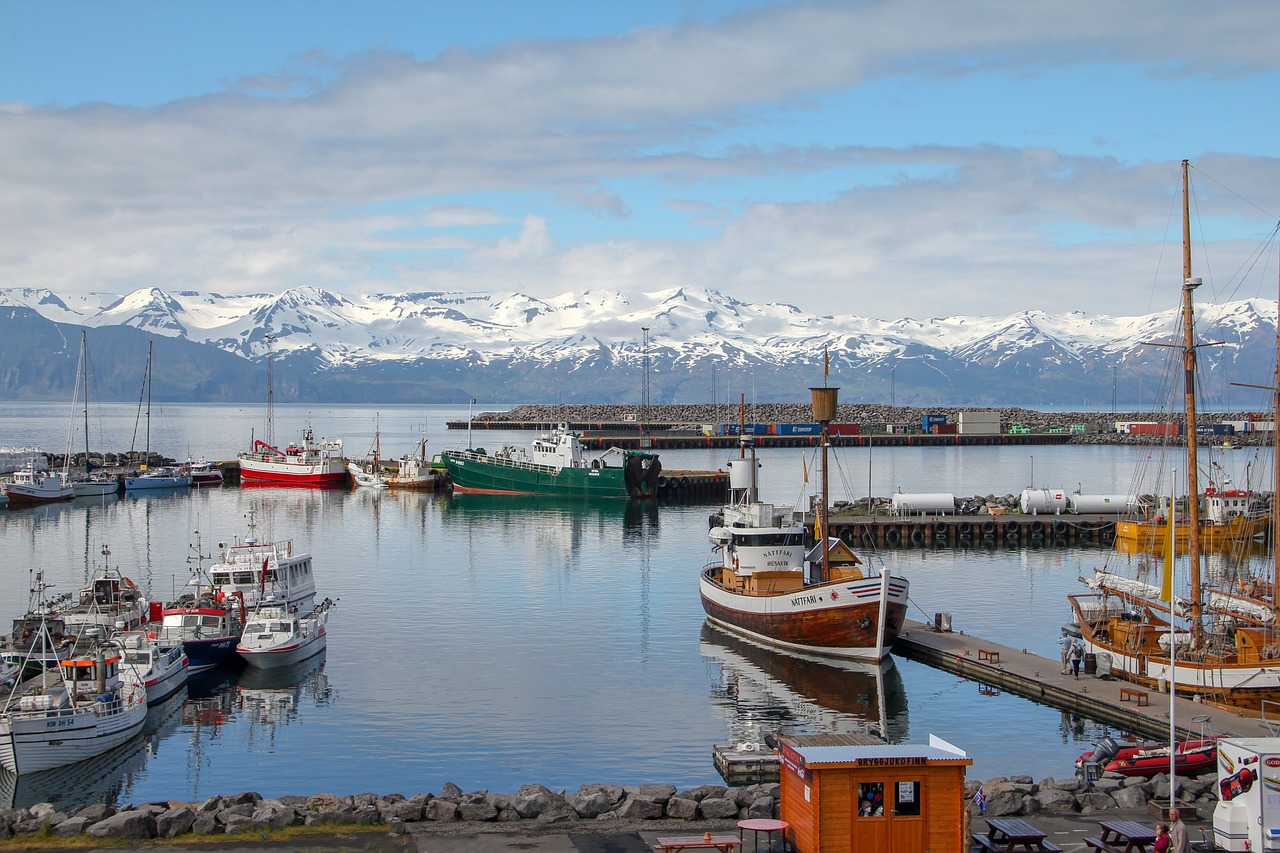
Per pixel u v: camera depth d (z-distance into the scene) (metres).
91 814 35.88
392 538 126.62
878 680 64.44
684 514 152.75
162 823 34.78
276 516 149.88
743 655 70.38
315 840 34.38
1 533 131.12
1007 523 131.62
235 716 57.44
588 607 85.81
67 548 118.75
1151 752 43.34
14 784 47.78
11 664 60.19
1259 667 54.41
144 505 164.38
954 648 68.75
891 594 68.06
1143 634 61.44
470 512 154.88
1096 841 32.75
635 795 37.56
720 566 88.00
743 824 31.86
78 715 49.84
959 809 30.58
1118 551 120.38
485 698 60.53
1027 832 32.88
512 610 84.56
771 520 78.69
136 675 57.03
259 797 38.09
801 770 30.97
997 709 58.31
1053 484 188.00
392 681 63.94
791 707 58.88
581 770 49.22
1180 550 118.50
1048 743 52.56
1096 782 39.78
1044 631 77.94
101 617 68.12
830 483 192.50
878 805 30.53
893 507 135.75
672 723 56.06
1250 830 31.97
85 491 173.75
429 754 51.44
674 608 85.56
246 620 70.31
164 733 54.81
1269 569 107.00
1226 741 33.03
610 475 171.12
